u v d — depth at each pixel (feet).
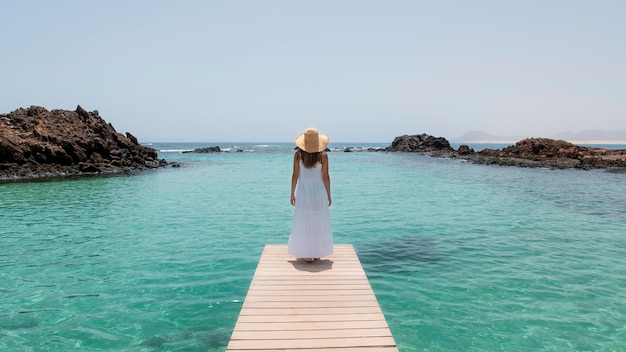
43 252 37.55
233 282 29.94
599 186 95.25
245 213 58.34
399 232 46.29
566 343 21.40
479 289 28.73
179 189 88.22
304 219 25.25
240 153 330.34
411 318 24.22
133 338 21.98
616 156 184.03
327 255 25.70
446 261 35.35
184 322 23.80
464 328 22.99
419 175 124.47
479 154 237.25
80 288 28.78
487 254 37.55
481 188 90.27
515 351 20.65
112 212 59.16
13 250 38.22
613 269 33.12
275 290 21.26
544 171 141.08
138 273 31.83
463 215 57.06
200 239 42.57
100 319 24.13
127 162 146.20
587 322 23.72
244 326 17.29
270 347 15.62
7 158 116.16
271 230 46.98
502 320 23.97
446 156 243.40
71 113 146.20
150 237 43.45
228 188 90.22
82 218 54.39
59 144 128.57
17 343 21.34
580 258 36.19
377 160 216.95
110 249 38.65
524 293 28.02
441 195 78.07
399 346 21.04
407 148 348.38
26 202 69.15
